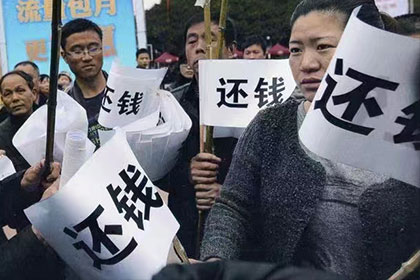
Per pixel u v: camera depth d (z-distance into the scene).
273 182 1.99
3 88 3.96
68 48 3.47
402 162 1.74
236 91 2.77
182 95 3.29
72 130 2.27
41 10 7.11
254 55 6.45
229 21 3.46
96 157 1.87
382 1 6.19
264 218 2.02
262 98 2.77
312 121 1.77
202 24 3.27
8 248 2.06
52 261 2.07
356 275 1.87
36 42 7.14
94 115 3.45
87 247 1.86
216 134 2.93
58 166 2.27
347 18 1.96
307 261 1.93
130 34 6.95
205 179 2.73
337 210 1.88
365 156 1.75
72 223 1.84
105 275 1.88
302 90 2.02
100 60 3.50
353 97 1.72
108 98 2.99
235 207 2.06
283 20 22.20
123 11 6.94
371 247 1.87
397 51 1.68
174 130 2.77
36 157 2.53
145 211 1.93
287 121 2.01
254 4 22.31
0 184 2.42
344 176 1.89
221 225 2.05
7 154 3.55
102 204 1.86
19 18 7.12
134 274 1.87
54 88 2.03
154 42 19.25
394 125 1.72
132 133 2.68
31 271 2.06
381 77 1.70
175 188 3.02
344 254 1.88
